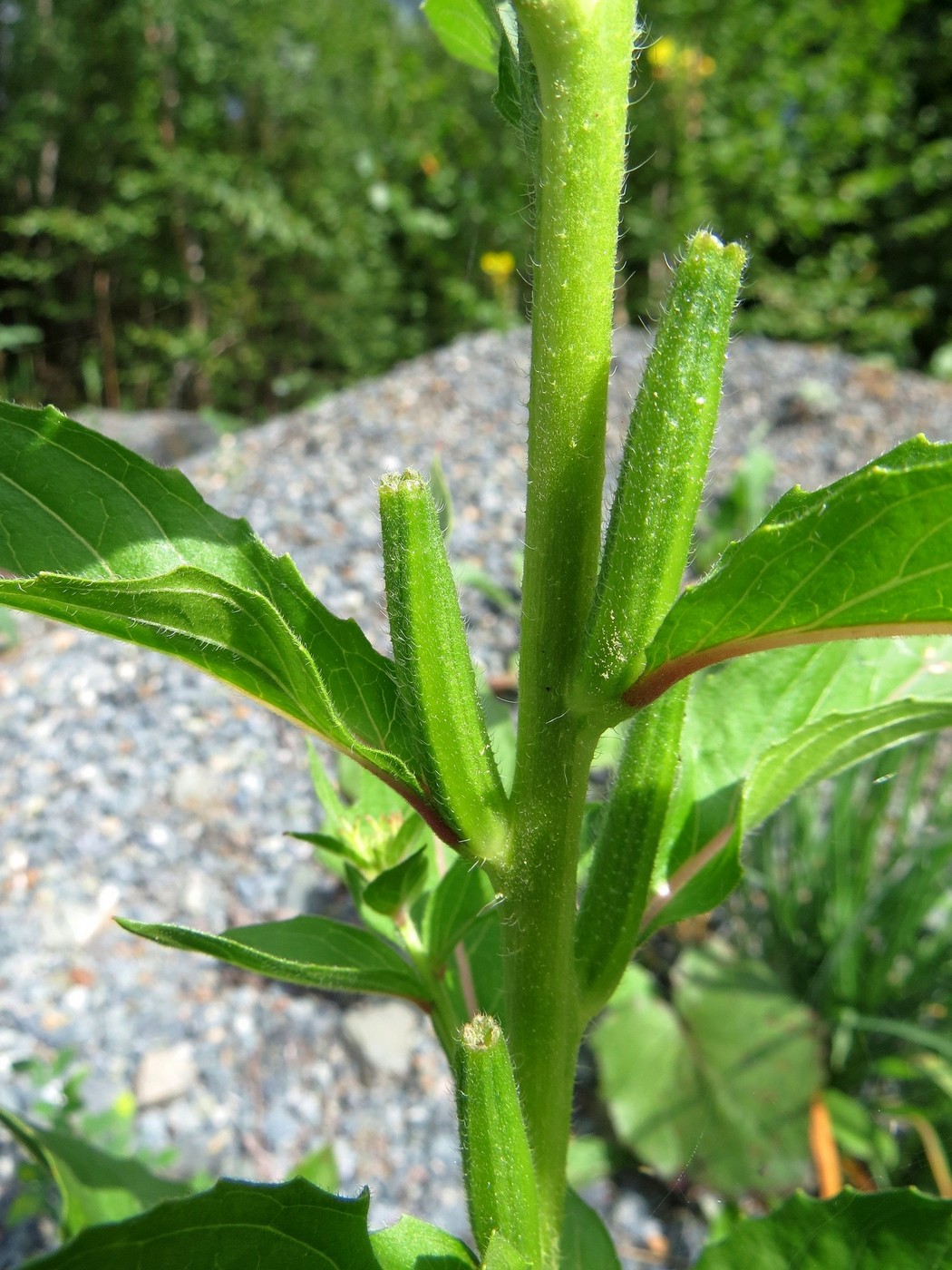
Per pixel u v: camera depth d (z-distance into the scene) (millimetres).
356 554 424
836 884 258
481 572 411
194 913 300
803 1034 240
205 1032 271
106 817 325
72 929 293
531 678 72
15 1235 219
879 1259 88
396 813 121
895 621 61
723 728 107
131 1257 64
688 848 100
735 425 538
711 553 395
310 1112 256
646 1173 239
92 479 78
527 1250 73
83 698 370
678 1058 242
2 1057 259
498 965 116
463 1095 72
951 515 54
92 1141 229
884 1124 240
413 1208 235
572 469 68
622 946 84
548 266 65
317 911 302
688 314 63
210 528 80
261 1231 68
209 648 75
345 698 80
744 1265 92
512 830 76
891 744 99
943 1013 258
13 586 66
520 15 61
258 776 344
